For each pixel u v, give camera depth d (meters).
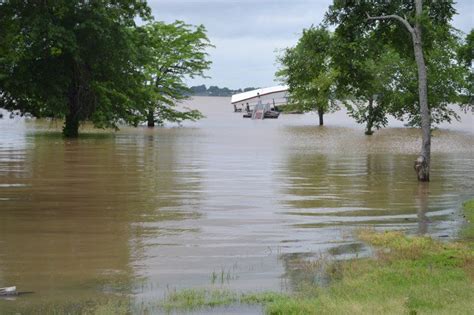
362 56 26.25
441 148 39.88
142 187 21.69
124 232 14.76
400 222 16.27
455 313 8.48
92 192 20.52
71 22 42.38
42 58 43.16
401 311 8.61
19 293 10.16
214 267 11.75
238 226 15.52
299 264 11.90
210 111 117.44
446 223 16.14
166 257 12.49
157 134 50.19
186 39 61.31
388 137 49.28
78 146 37.59
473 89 52.50
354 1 25.31
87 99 44.81
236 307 9.32
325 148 38.75
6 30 36.09
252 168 27.72
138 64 48.56
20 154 32.44
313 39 26.47
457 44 49.38
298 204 18.77
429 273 10.60
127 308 9.34
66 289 10.39
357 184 23.09
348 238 14.20
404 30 25.72
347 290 9.80
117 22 43.69
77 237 14.22
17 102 46.75
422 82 23.88
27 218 16.28
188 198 19.58
